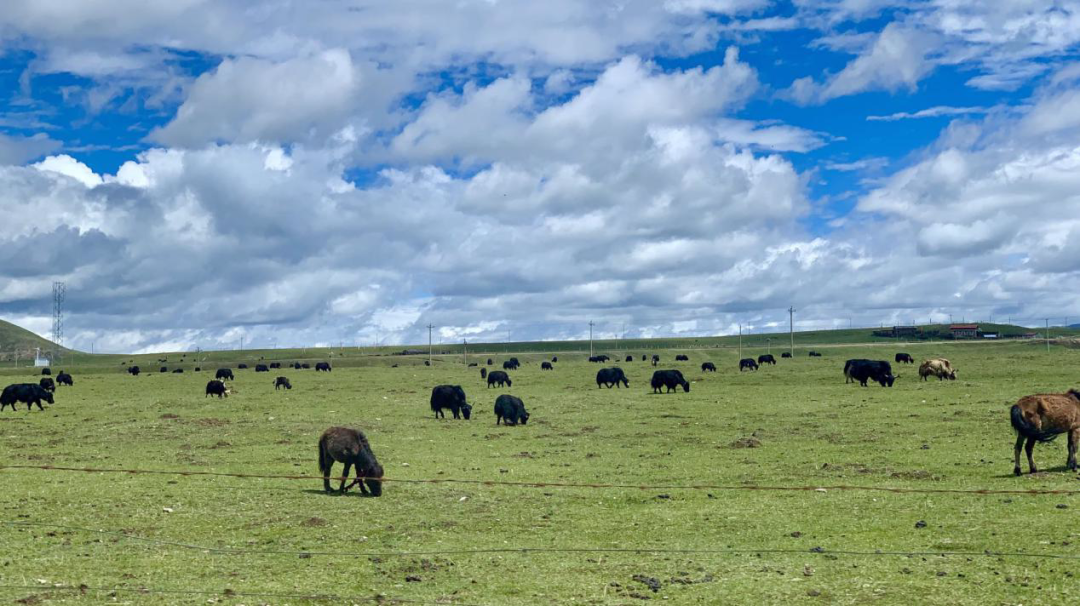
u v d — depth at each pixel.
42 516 21.05
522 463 31.95
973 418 41.91
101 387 93.06
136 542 18.31
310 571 15.95
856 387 68.81
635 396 67.19
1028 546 16.59
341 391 79.69
